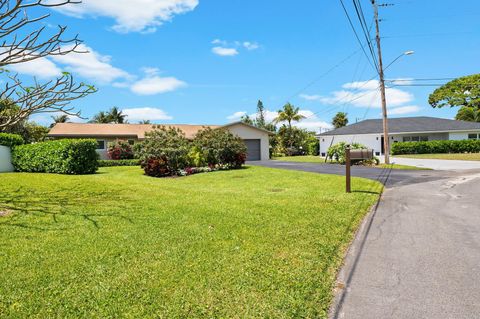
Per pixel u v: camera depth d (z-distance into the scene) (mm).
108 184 11266
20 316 3047
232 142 20219
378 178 14516
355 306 3285
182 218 6641
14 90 6289
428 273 4086
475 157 26078
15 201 8117
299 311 3170
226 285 3682
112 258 4453
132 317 3045
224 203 8273
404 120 39875
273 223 6355
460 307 3242
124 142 27359
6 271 4012
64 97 6551
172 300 3350
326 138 39469
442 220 6871
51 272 3992
